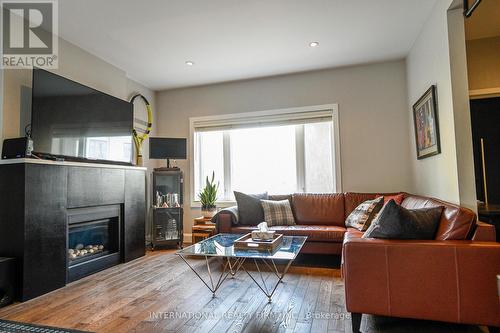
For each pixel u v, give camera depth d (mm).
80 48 3520
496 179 3346
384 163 4074
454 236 1890
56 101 2936
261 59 3936
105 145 3539
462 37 2449
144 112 4805
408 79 3906
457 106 2430
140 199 3934
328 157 4371
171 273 3156
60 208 2791
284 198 4141
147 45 3496
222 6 2738
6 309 2281
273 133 4637
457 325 1948
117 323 2025
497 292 1691
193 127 4930
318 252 3361
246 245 2482
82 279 2986
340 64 4156
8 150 2598
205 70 4273
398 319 2053
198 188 4922
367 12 2896
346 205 3854
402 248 1837
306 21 3039
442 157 2742
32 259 2510
